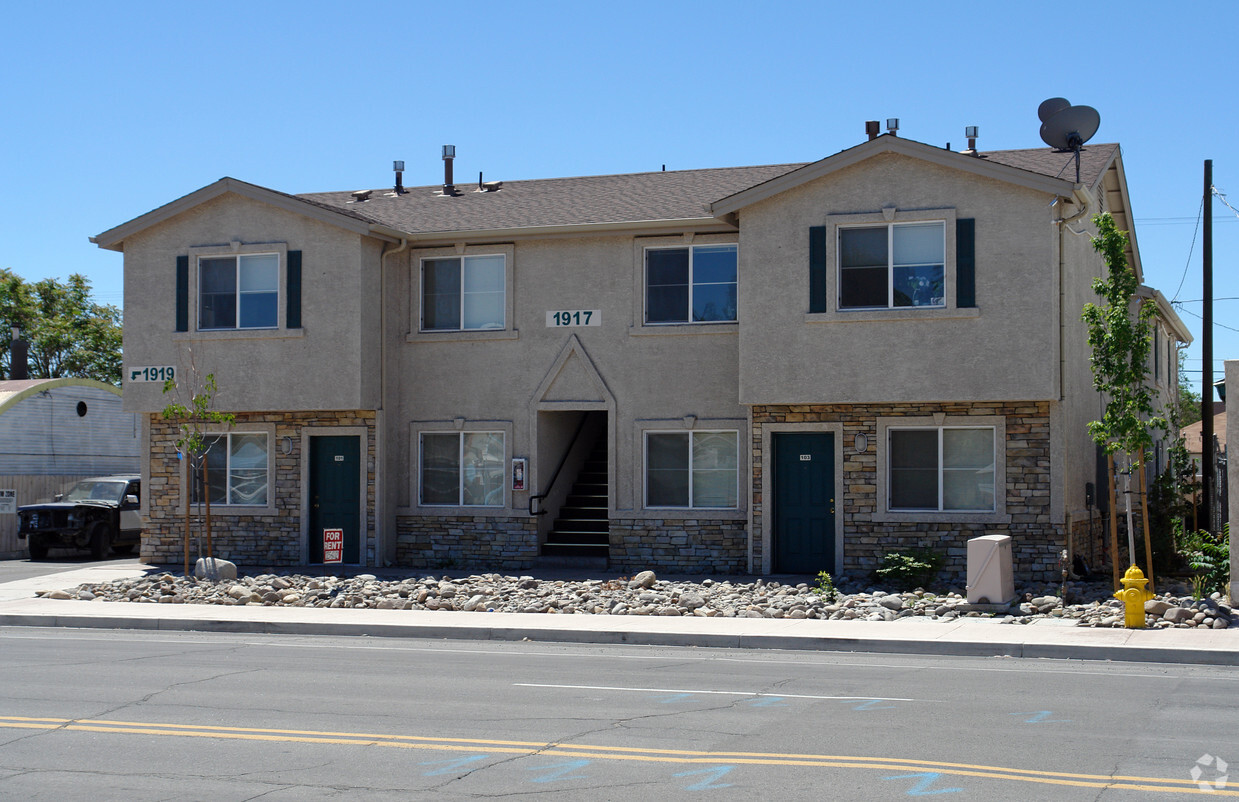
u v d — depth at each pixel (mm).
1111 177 22656
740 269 19750
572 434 24062
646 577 18688
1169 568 21109
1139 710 9492
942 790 6938
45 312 51438
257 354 21922
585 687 10680
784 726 8828
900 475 19547
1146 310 16281
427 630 14914
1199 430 46719
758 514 20141
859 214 19141
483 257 22453
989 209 18609
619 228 21328
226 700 9969
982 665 12266
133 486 27500
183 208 22203
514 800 6758
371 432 22109
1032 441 18750
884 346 19000
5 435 30109
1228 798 6781
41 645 13977
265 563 22469
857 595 17422
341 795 6883
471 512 22203
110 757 7871
